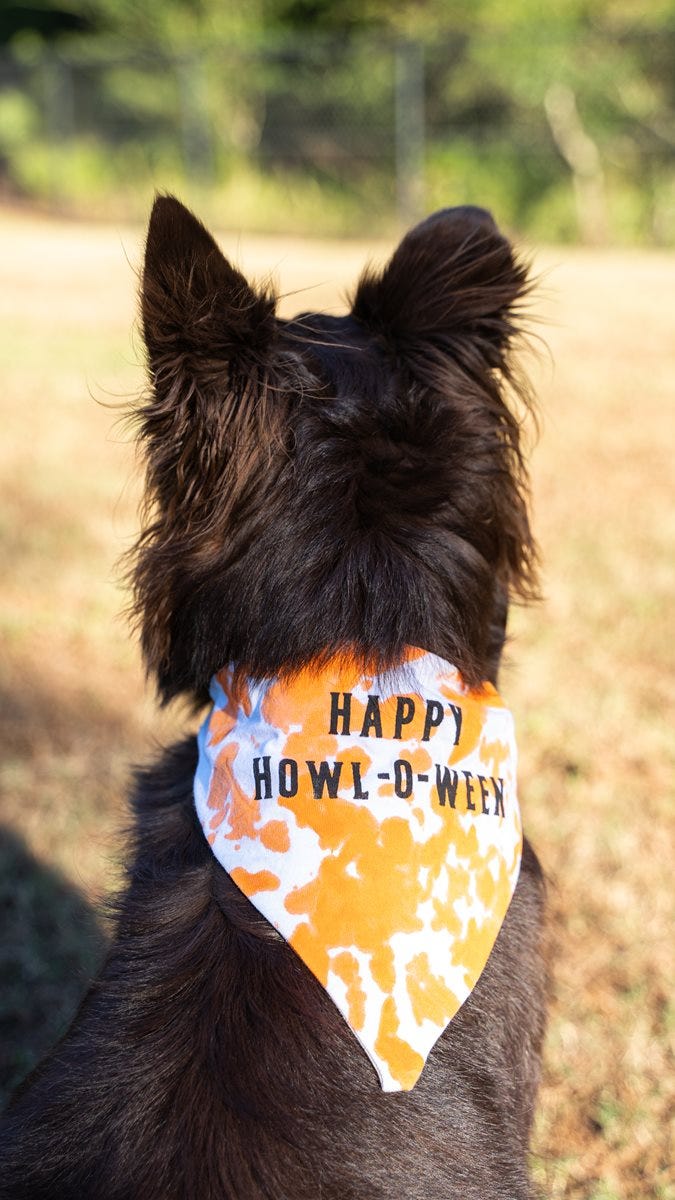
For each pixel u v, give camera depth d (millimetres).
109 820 1521
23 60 8672
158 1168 826
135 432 962
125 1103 846
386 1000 850
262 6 9102
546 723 1730
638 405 3523
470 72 7688
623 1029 1281
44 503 2596
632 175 7797
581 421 3336
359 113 8180
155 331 907
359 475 958
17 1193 841
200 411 931
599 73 7445
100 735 1737
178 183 8375
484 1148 866
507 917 960
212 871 912
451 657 952
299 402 959
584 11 7984
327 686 918
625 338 4512
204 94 8242
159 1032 864
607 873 1445
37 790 1597
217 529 951
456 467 989
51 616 2076
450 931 875
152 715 1773
